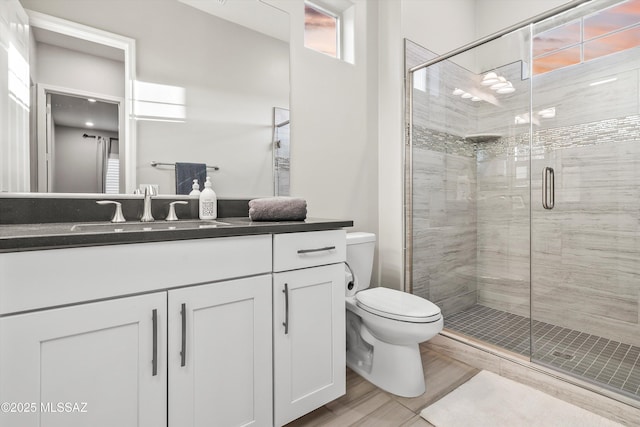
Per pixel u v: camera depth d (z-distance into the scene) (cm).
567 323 210
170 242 93
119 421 86
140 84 142
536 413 139
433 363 187
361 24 223
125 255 85
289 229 120
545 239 220
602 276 199
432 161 233
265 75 178
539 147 222
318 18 217
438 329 147
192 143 155
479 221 259
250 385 111
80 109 128
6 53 112
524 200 231
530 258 225
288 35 187
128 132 139
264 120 178
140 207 141
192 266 97
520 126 230
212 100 161
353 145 221
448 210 245
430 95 231
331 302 135
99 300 83
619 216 195
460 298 252
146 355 89
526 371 162
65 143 125
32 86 118
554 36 216
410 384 153
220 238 103
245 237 109
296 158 191
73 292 78
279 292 118
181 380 96
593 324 202
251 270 111
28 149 117
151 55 144
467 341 190
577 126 208
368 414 141
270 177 181
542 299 220
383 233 236
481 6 277
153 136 145
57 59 123
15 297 71
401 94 221
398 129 223
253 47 174
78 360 80
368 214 231
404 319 145
